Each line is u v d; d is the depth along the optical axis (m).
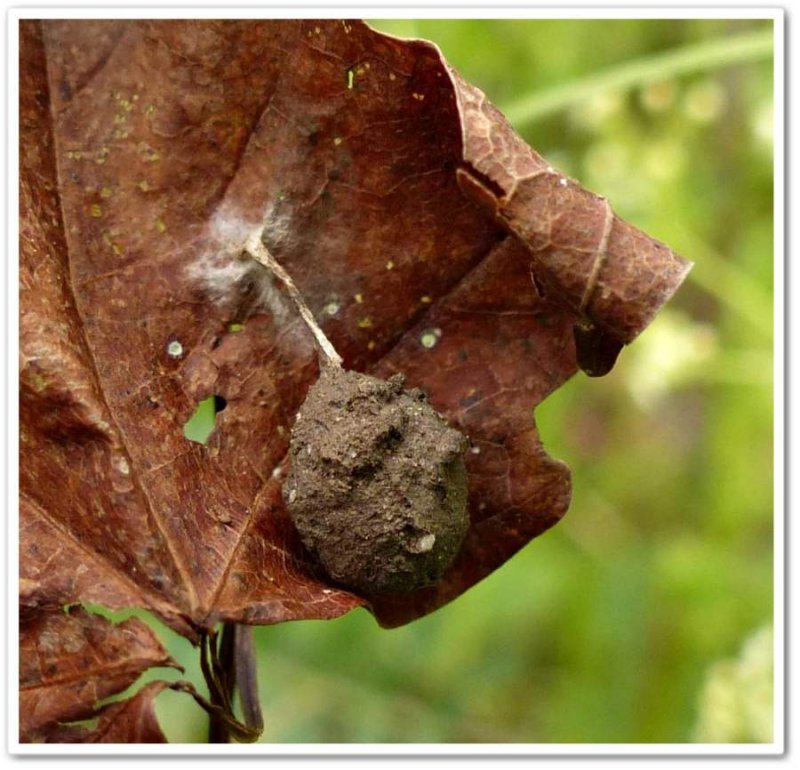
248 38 0.09
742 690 0.12
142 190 0.09
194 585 0.09
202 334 0.09
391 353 0.09
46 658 0.09
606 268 0.09
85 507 0.09
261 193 0.09
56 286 0.09
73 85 0.09
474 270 0.09
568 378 0.09
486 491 0.09
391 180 0.09
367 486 0.09
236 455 0.09
